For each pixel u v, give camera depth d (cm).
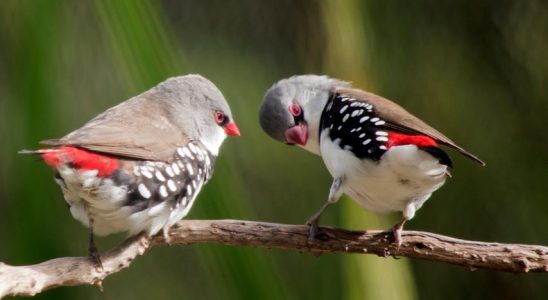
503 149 1215
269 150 1202
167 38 959
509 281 1257
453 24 1202
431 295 1242
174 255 1266
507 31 1204
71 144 857
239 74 1214
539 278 1262
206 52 1217
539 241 1213
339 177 970
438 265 1250
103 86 1214
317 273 1193
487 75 1208
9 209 1187
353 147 958
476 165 1216
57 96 991
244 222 947
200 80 1055
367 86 1147
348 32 1150
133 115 982
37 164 1001
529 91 1211
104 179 879
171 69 955
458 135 1200
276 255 1198
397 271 1065
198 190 975
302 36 1202
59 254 1003
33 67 976
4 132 1191
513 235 1216
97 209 901
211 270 946
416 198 959
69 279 877
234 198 987
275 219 1177
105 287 1262
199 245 960
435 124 1195
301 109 1095
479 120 1205
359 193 982
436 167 909
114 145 892
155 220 930
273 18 1213
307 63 1202
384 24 1177
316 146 1104
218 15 1224
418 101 1188
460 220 1219
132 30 934
